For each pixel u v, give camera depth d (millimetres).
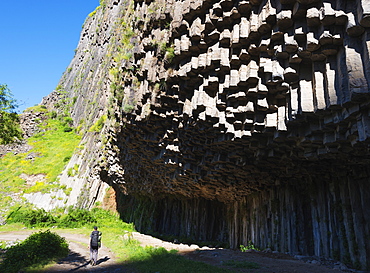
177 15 15836
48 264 12703
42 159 57969
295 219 16750
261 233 20219
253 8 11977
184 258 14156
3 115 22531
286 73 10602
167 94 16906
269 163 14914
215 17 13500
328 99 9266
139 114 20219
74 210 41594
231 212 27297
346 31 8625
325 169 14180
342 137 9922
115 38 34031
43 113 79375
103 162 40531
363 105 8453
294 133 11188
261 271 11180
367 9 7902
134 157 27781
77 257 15414
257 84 11914
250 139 13234
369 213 12484
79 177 46844
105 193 46219
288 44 10133
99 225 39750
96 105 56688
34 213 37281
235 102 13281
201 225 29750
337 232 14000
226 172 18016
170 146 19219
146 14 19625
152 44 18234
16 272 11539
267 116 11906
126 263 13469
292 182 17438
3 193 45469
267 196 20172
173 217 35281
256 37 11820
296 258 14664
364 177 12930
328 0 9078
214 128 14484
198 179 20234
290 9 10297
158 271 11164
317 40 9484
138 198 42000
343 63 8953
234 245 25188
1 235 27844
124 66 22062
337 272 11383
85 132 54844
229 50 13359
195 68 14570
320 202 15414
